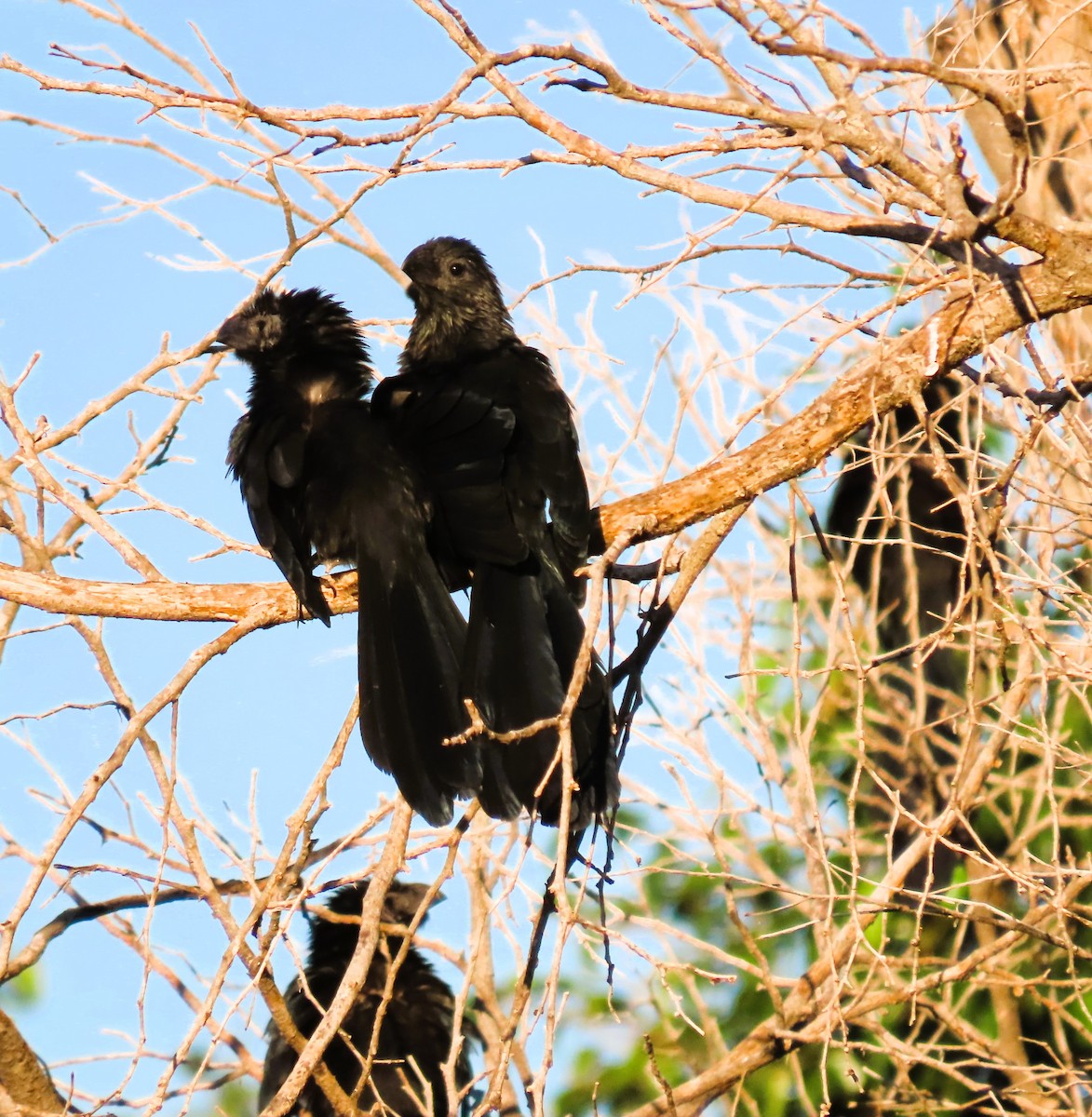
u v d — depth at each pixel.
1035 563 9.88
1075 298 8.93
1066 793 11.51
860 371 9.03
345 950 12.56
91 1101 10.80
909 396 9.11
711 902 14.33
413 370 10.86
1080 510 10.54
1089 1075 12.43
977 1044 11.70
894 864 10.97
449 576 10.30
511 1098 11.77
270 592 9.41
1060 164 12.62
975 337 9.02
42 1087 10.65
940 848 13.97
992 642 10.80
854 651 8.48
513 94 8.53
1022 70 7.97
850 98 8.35
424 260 11.34
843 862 13.76
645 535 9.48
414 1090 11.87
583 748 8.67
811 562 15.24
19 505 11.04
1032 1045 13.52
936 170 9.94
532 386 10.38
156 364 9.96
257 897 9.19
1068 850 10.11
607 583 9.52
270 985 9.60
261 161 8.66
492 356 10.97
